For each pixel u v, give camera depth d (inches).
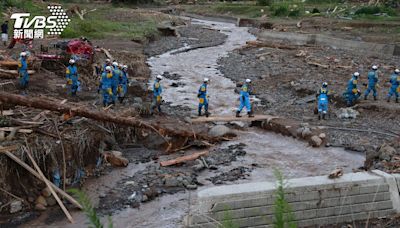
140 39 1604.3
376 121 799.7
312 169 612.1
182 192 541.6
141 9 2723.9
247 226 381.1
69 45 999.6
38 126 569.6
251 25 2405.3
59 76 936.3
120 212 492.7
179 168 610.2
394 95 930.7
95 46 1332.4
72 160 554.9
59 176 532.7
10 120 566.3
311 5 2760.8
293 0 3009.4
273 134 764.0
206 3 3361.2
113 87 809.5
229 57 1487.5
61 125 592.1
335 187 402.6
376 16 2151.8
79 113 585.9
